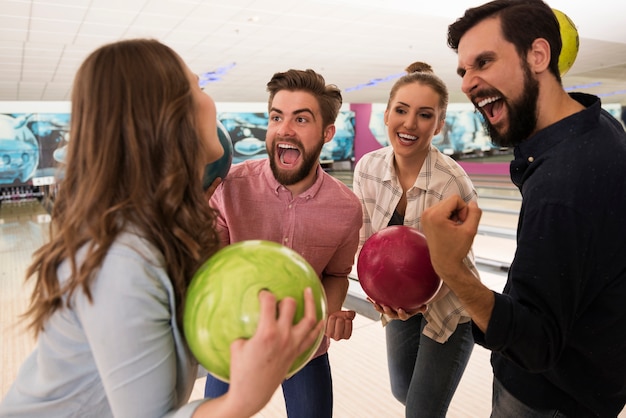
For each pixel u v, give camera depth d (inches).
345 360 94.8
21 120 367.9
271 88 45.3
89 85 23.3
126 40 24.5
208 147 27.5
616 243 29.7
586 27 217.8
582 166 29.4
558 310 29.3
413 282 37.7
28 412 25.1
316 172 47.9
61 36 205.6
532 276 29.5
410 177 57.3
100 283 21.2
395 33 223.9
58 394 24.7
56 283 22.4
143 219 22.6
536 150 32.8
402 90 53.5
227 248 25.2
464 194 56.2
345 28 212.4
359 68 316.5
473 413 75.6
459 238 27.6
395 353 60.1
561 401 34.3
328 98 45.3
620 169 29.4
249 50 251.8
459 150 505.4
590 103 34.3
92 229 21.7
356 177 62.2
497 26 32.2
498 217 260.8
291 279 22.7
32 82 309.1
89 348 23.6
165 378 22.5
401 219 58.9
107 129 22.8
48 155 379.6
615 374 33.4
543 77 32.5
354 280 149.5
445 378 52.4
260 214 47.8
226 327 21.4
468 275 28.7
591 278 30.4
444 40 239.9
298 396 48.7
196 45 237.6
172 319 23.6
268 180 47.3
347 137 501.7
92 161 22.8
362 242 62.2
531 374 35.0
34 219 333.1
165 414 22.5
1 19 179.0
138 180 22.9
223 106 412.2
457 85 423.2
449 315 51.1
